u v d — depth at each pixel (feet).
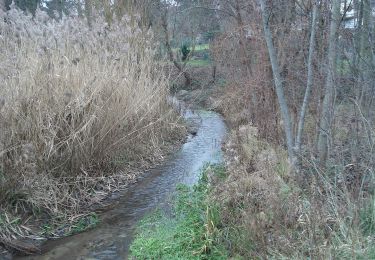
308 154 19.02
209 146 32.94
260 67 26.07
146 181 24.71
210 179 21.27
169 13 60.90
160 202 21.08
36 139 19.74
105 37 28.25
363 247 11.76
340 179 15.75
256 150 22.66
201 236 15.93
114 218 19.56
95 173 23.25
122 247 16.62
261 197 16.71
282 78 22.38
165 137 33.65
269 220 14.78
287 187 16.56
